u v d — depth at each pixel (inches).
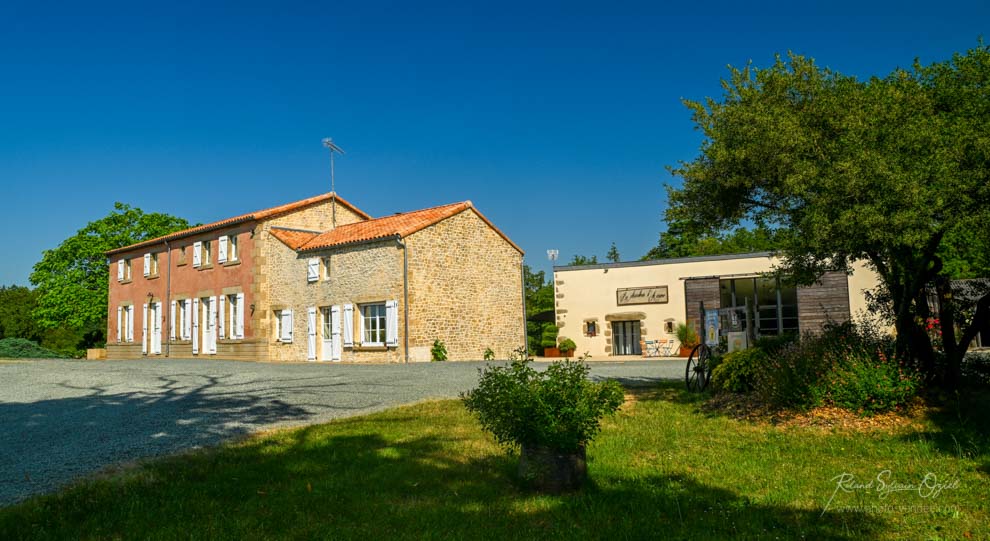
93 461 267.3
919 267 352.8
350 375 617.3
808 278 386.3
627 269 1038.4
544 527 203.3
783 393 369.7
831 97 343.6
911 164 292.8
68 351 1632.6
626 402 431.5
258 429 336.5
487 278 938.7
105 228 1449.3
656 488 242.7
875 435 319.0
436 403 413.7
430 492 236.4
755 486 246.1
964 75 332.8
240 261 1001.5
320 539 191.6
